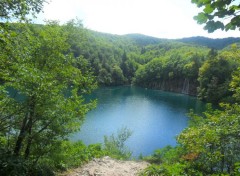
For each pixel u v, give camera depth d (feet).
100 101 147.02
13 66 23.03
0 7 17.20
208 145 23.36
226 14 7.53
